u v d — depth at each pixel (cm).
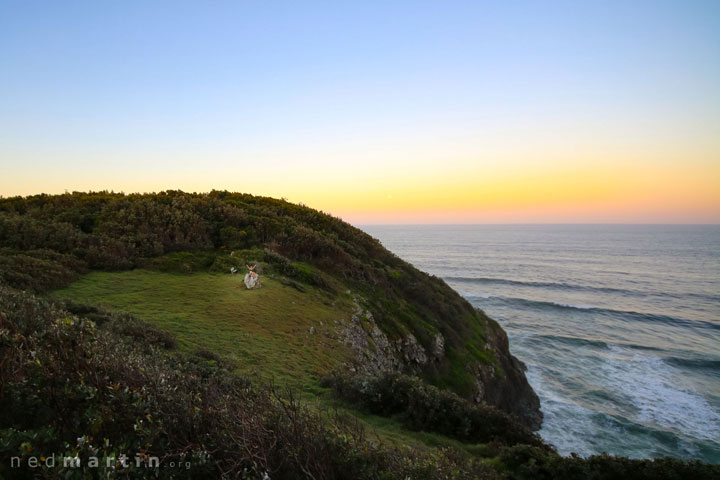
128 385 405
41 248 1689
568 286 7831
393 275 2894
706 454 2141
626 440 2264
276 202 3556
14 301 644
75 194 2739
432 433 953
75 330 457
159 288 1616
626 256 13300
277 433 388
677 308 5988
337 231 3303
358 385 1052
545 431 2355
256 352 1201
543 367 3500
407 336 2159
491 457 882
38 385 360
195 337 1190
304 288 2014
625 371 3416
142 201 2527
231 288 1764
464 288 7725
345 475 389
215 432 371
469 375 2289
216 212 2736
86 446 315
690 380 3222
